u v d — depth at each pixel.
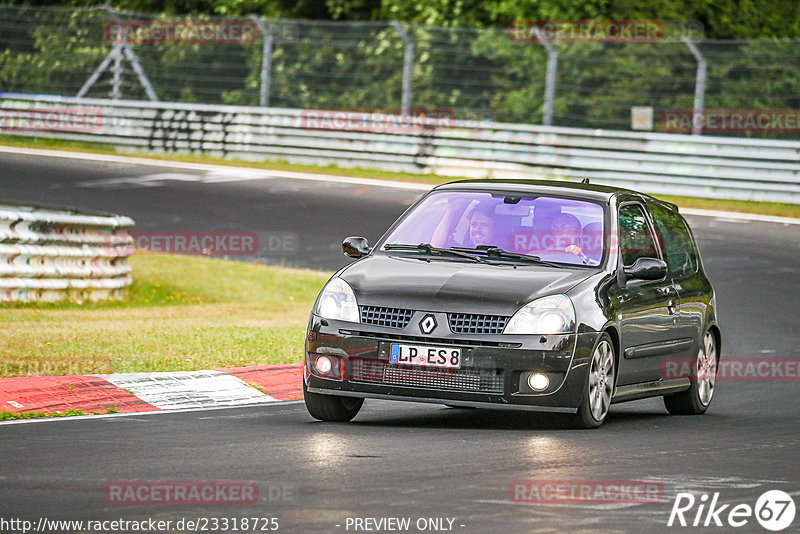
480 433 29.69
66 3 147.62
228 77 127.94
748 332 53.41
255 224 80.06
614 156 99.12
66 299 57.00
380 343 30.06
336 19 140.00
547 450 27.20
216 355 40.94
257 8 145.25
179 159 108.81
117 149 113.12
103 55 129.00
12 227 54.06
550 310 30.00
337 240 76.31
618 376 32.22
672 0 126.75
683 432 31.19
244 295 61.75
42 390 33.50
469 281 30.73
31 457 25.28
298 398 36.31
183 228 78.31
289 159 109.00
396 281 30.91
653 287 34.19
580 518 20.53
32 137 114.44
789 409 37.22
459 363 29.61
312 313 31.28
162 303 59.41
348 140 107.31
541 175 101.50
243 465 24.62
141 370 37.53
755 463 26.55
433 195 34.91
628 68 117.25
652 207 36.66
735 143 95.62
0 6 128.25
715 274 67.00
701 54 101.69
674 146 97.75
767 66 107.81
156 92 127.81
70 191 88.56
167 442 27.41
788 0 133.75
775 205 93.88
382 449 26.81
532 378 29.64
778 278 66.38
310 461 25.16
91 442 27.25
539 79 119.50
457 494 22.14
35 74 130.38
